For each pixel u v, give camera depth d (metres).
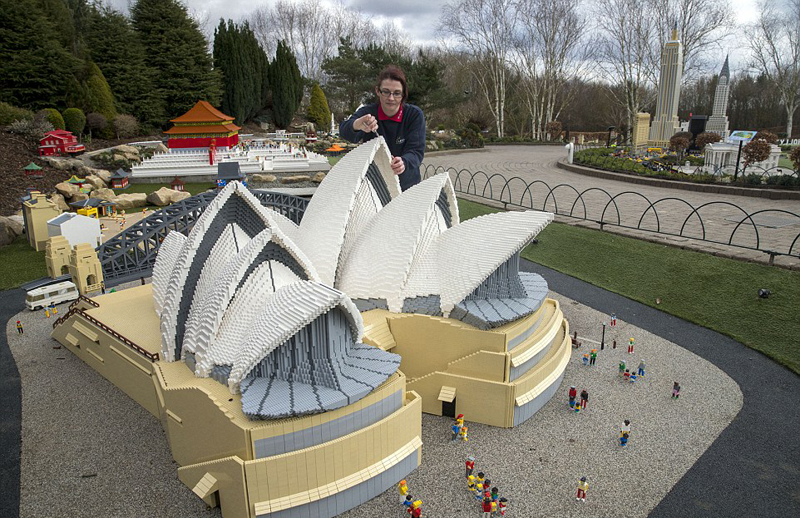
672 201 38.22
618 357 18.73
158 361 14.56
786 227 29.39
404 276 15.81
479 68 92.31
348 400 11.35
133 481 12.91
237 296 13.26
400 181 19.25
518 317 15.09
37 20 57.19
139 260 28.06
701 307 21.84
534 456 13.51
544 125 104.94
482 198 44.09
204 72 73.44
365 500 12.03
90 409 16.02
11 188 42.12
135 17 70.00
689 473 12.76
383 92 16.58
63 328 20.03
